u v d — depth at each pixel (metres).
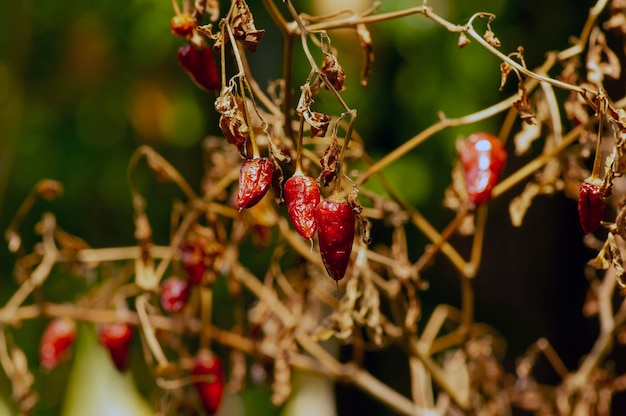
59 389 1.11
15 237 0.74
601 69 0.62
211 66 0.60
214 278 0.70
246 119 0.52
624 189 0.70
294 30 0.60
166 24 1.12
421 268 0.70
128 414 0.93
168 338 0.74
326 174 0.52
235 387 0.75
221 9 0.98
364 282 0.65
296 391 1.09
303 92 0.52
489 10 1.06
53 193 0.73
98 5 1.14
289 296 0.73
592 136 0.63
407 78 1.09
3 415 0.99
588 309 0.77
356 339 0.73
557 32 1.07
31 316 0.74
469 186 0.64
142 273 0.69
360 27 0.61
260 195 0.51
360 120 1.11
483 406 0.77
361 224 0.52
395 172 1.09
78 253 0.75
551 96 0.65
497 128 1.13
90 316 0.74
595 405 0.76
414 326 0.69
